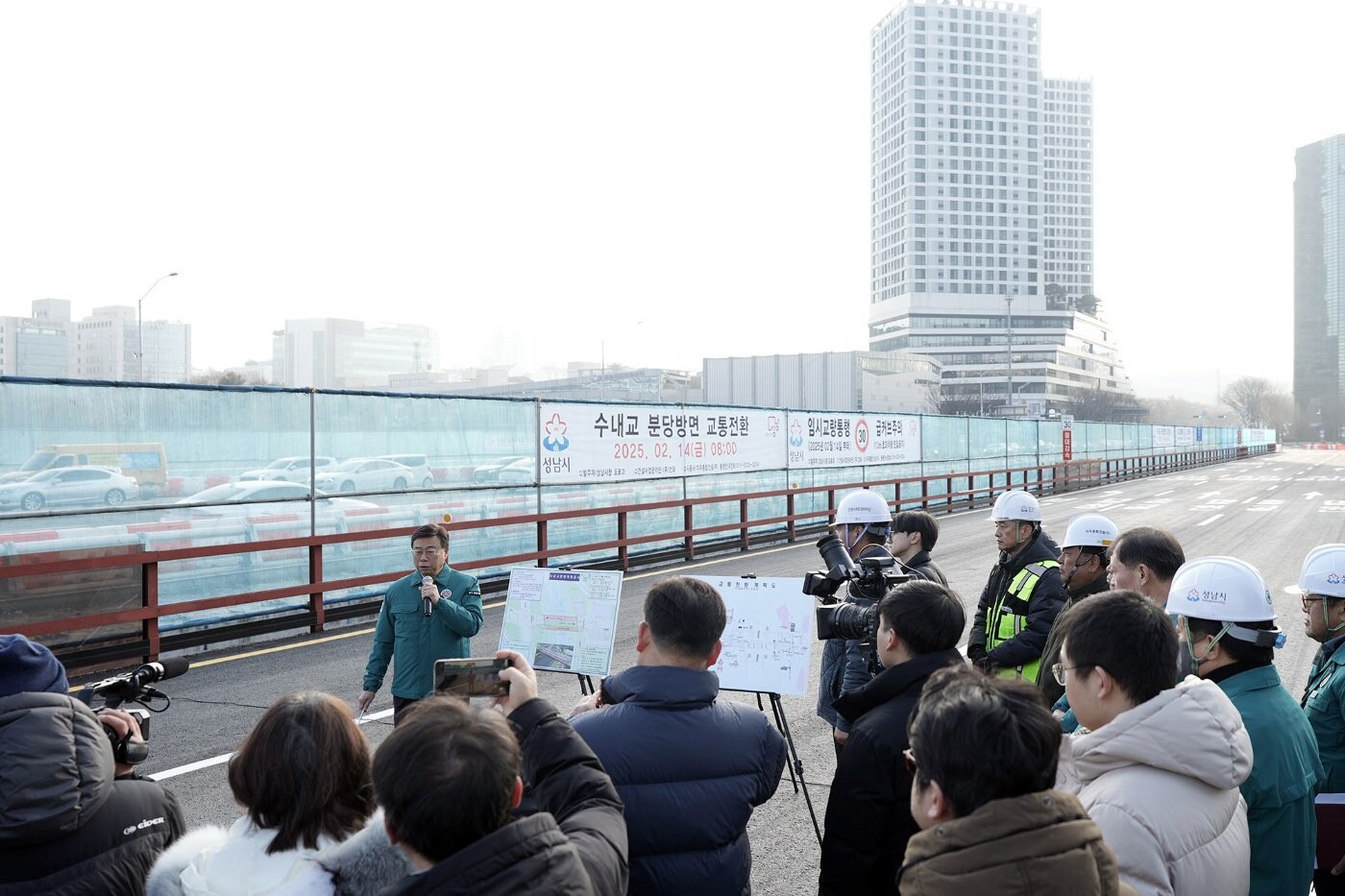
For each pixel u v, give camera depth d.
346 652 10.12
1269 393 196.75
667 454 17.16
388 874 2.08
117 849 2.50
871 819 2.74
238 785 2.21
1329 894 3.46
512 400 14.11
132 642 9.49
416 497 12.66
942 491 27.97
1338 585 3.71
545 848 1.78
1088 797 2.28
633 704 2.78
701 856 2.69
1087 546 4.68
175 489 10.13
